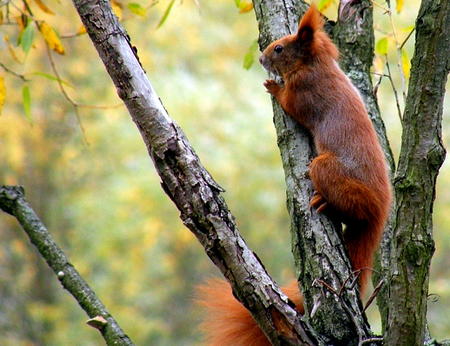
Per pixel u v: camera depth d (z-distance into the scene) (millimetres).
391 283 4617
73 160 20750
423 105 4582
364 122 7215
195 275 22000
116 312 19469
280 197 19531
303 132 7398
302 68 7664
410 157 4602
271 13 8086
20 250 19812
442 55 4566
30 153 20531
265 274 4789
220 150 19234
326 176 6656
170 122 4891
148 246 20297
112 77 4934
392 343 4574
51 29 7352
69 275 5762
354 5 7980
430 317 17297
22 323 19094
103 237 20203
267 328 4730
